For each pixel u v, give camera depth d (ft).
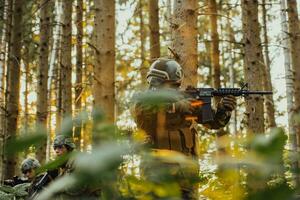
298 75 42.04
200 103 5.96
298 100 41.81
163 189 2.81
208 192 2.87
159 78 9.15
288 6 43.88
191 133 9.91
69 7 44.50
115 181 2.62
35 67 65.57
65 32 44.14
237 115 48.08
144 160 2.76
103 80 24.26
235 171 2.56
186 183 2.89
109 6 25.20
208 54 73.15
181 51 21.08
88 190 2.54
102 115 2.56
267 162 2.22
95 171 2.16
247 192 2.33
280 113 63.16
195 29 21.45
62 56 43.68
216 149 2.85
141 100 2.79
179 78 9.35
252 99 30.71
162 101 2.78
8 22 40.47
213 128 11.09
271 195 2.16
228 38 69.77
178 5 21.63
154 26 48.88
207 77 72.74
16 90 36.58
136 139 2.69
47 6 44.14
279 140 2.18
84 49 58.70
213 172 2.77
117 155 2.24
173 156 2.82
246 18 32.42
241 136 2.57
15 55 37.32
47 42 43.80
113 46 24.90
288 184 2.22
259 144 2.20
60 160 2.47
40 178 13.60
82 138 2.58
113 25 25.14
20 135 2.26
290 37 43.01
